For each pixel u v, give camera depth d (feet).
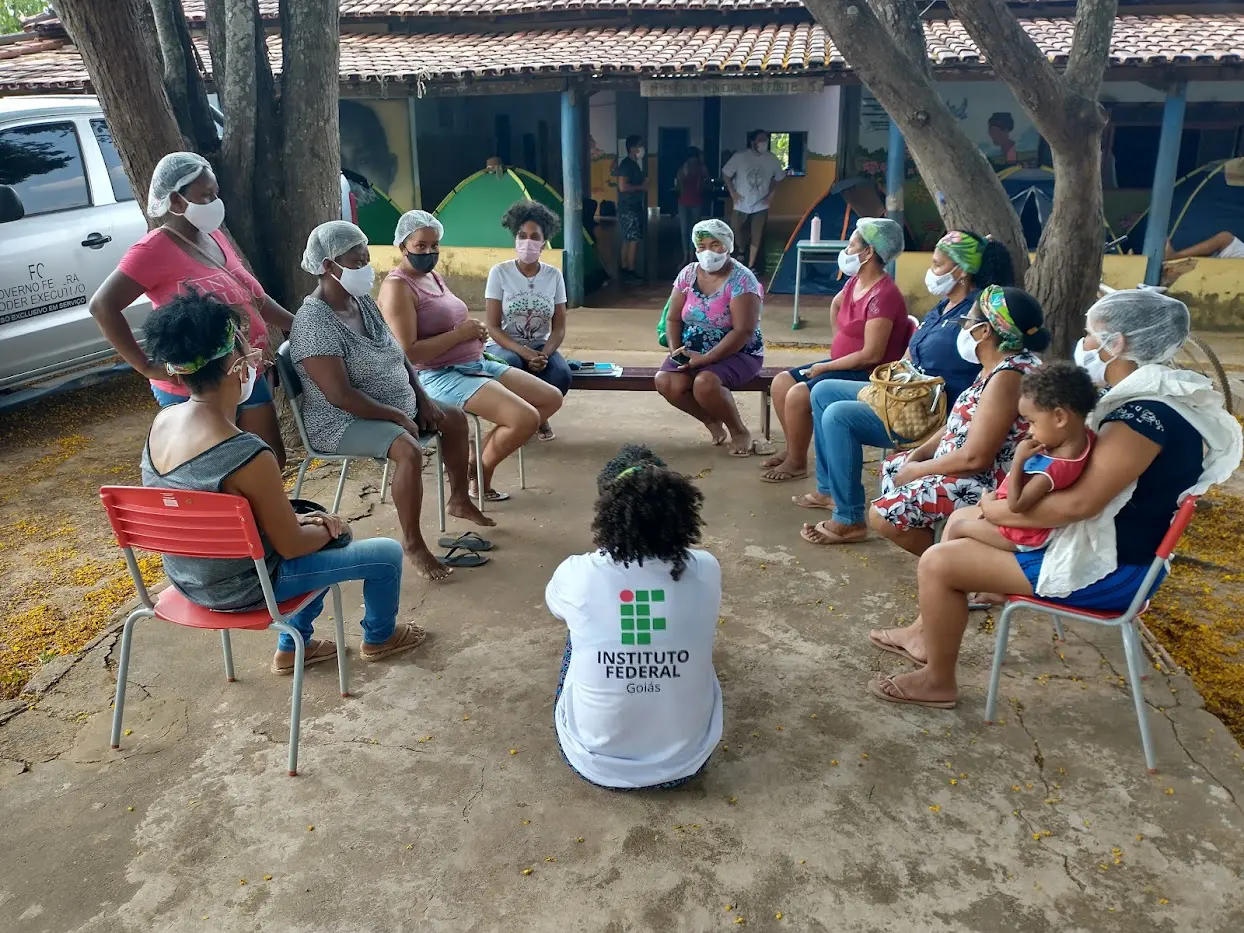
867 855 8.36
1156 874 8.09
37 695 10.89
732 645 11.83
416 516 13.37
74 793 9.23
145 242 12.60
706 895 7.95
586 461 18.42
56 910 7.86
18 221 20.27
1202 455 8.80
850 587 13.26
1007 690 10.77
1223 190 33.47
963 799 9.04
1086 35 16.96
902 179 33.65
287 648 11.17
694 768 9.14
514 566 14.02
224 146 17.78
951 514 10.80
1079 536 9.01
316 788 9.28
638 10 38.75
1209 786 9.14
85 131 21.85
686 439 19.66
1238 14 34.99
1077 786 9.18
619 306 36.35
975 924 7.61
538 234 17.13
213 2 18.58
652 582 8.53
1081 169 16.98
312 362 12.92
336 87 18.53
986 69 30.58
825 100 47.11
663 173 52.39
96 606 13.35
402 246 15.14
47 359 20.88
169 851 8.48
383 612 11.12
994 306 10.69
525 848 8.48
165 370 12.89
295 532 9.30
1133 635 9.22
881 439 14.10
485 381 15.55
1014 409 10.67
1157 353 8.73
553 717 10.39
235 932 7.64
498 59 33.96
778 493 16.66
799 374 16.80
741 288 17.76
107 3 15.26
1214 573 14.03
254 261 18.40
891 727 10.14
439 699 10.75
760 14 38.55
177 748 9.90
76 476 18.49
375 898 7.95
